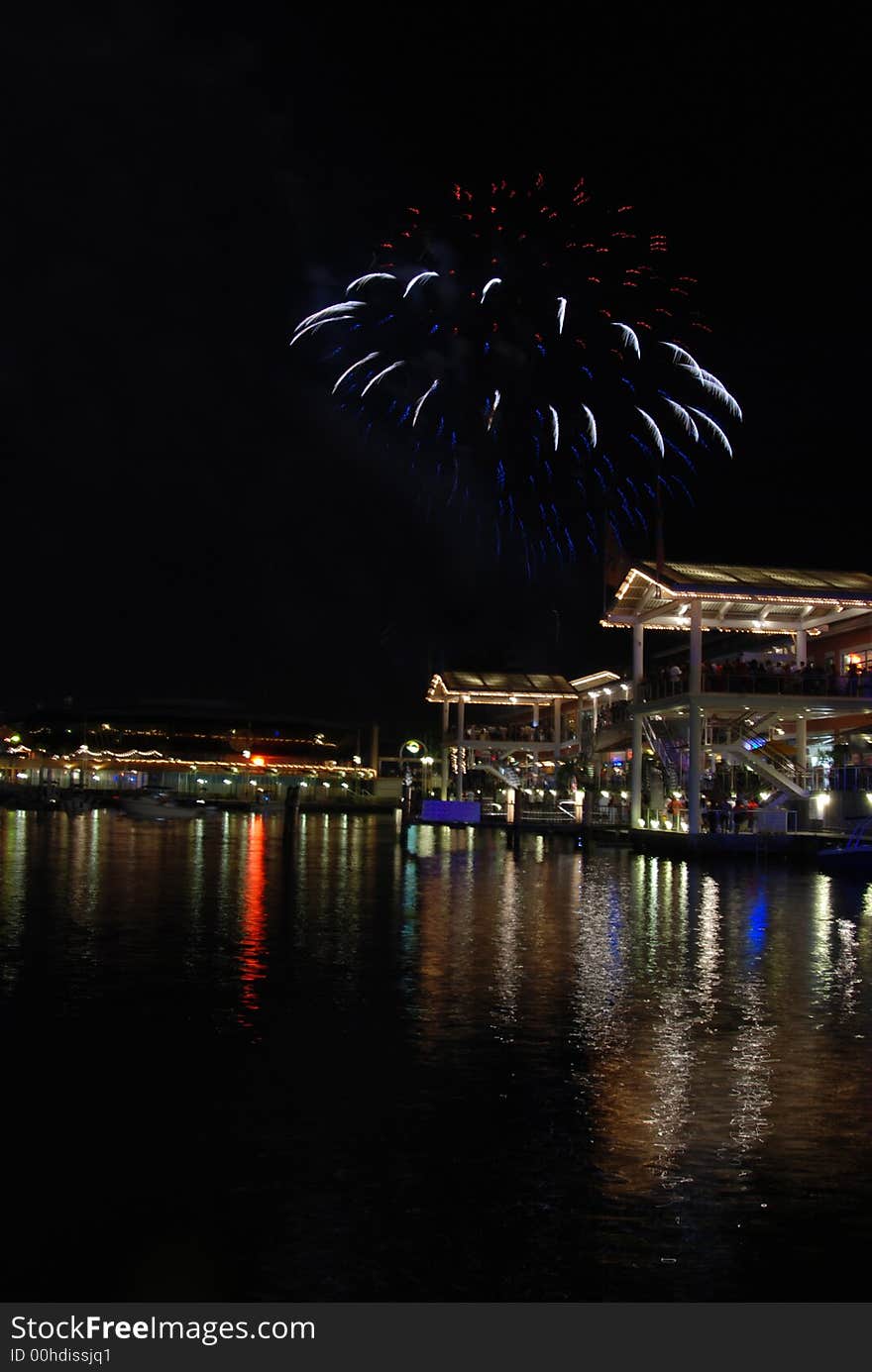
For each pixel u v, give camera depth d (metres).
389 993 13.10
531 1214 6.73
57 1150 7.71
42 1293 5.86
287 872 31.77
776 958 15.95
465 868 33.78
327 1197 6.95
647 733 42.59
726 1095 9.06
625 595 41.16
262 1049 10.39
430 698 71.38
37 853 38.88
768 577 37.81
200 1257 6.20
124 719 131.25
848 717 41.00
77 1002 12.40
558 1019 11.73
